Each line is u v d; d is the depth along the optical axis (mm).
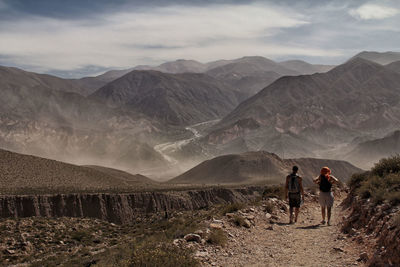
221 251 11703
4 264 30672
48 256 31578
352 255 10812
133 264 10086
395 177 14703
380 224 11484
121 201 102688
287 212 18203
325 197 15422
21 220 47594
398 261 9016
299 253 11359
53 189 107750
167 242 12430
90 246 35094
